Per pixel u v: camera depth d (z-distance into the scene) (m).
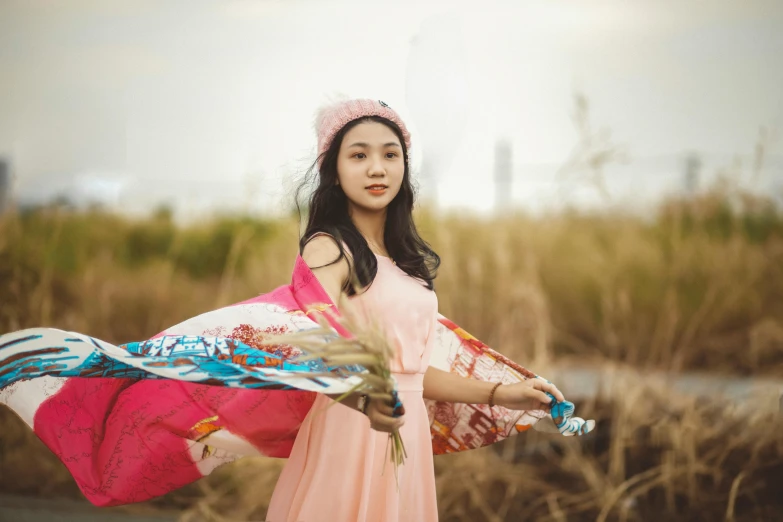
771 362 5.80
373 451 2.47
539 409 2.74
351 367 2.28
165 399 2.60
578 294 6.93
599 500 4.00
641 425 4.50
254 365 2.35
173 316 6.80
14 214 6.80
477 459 4.34
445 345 2.89
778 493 3.97
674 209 7.51
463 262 6.71
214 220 8.83
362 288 2.51
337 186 2.67
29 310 5.58
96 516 4.06
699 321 6.20
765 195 7.43
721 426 4.38
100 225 8.46
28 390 2.56
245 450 2.65
